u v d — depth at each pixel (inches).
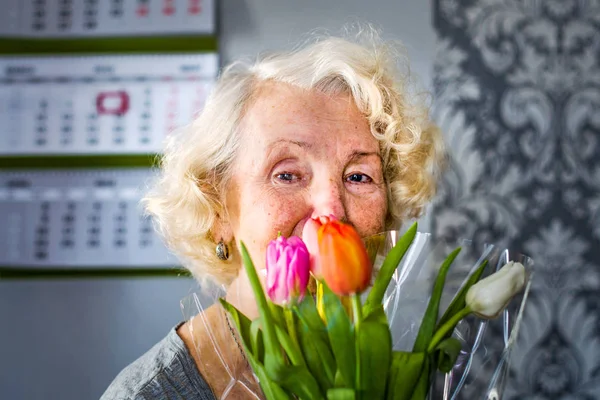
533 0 88.4
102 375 87.6
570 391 86.0
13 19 88.1
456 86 88.0
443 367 29.9
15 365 87.7
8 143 88.5
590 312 86.5
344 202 39.3
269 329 27.5
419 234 34.1
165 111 87.7
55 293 88.4
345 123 39.8
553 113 87.9
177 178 42.9
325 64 40.3
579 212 87.2
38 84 88.6
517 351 86.6
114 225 88.1
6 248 88.3
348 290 26.5
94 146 88.1
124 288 88.1
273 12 88.2
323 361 27.9
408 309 32.7
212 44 87.7
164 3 87.4
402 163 44.0
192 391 37.0
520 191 87.4
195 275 48.1
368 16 88.0
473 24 88.2
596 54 88.2
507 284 29.4
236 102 41.2
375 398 27.4
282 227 38.6
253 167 39.6
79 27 87.9
